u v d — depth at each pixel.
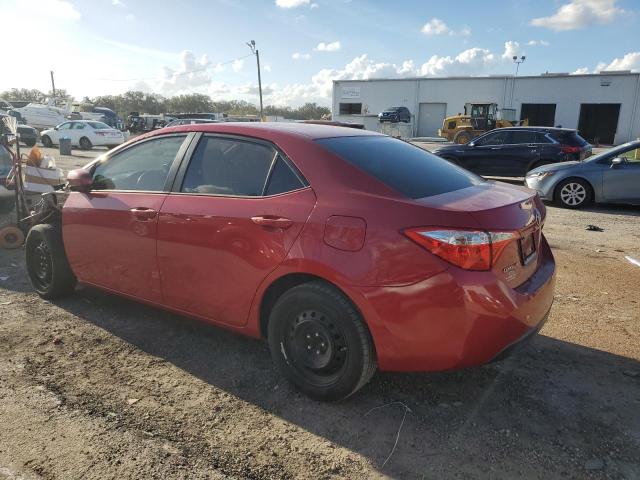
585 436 2.92
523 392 3.37
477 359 2.82
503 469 2.66
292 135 3.45
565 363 3.75
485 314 2.75
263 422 3.04
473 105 36.84
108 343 4.01
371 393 3.35
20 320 4.41
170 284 3.80
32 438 2.85
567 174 10.74
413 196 3.01
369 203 2.97
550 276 3.37
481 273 2.76
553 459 2.73
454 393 3.35
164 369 3.63
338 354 3.09
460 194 3.19
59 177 8.09
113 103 88.62
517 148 13.91
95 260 4.32
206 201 3.57
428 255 2.76
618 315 4.66
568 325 4.43
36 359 3.74
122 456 2.72
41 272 4.89
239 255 3.35
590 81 44.69
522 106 47.47
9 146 6.93
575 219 9.56
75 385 3.40
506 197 3.24
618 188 10.32
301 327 3.20
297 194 3.21
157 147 4.09
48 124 35.19
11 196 7.75
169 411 3.13
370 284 2.87
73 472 2.60
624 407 3.21
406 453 2.78
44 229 4.72
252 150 3.55
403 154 3.73
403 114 45.12
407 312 2.81
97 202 4.25
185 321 4.43
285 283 3.29
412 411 3.16
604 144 45.25
